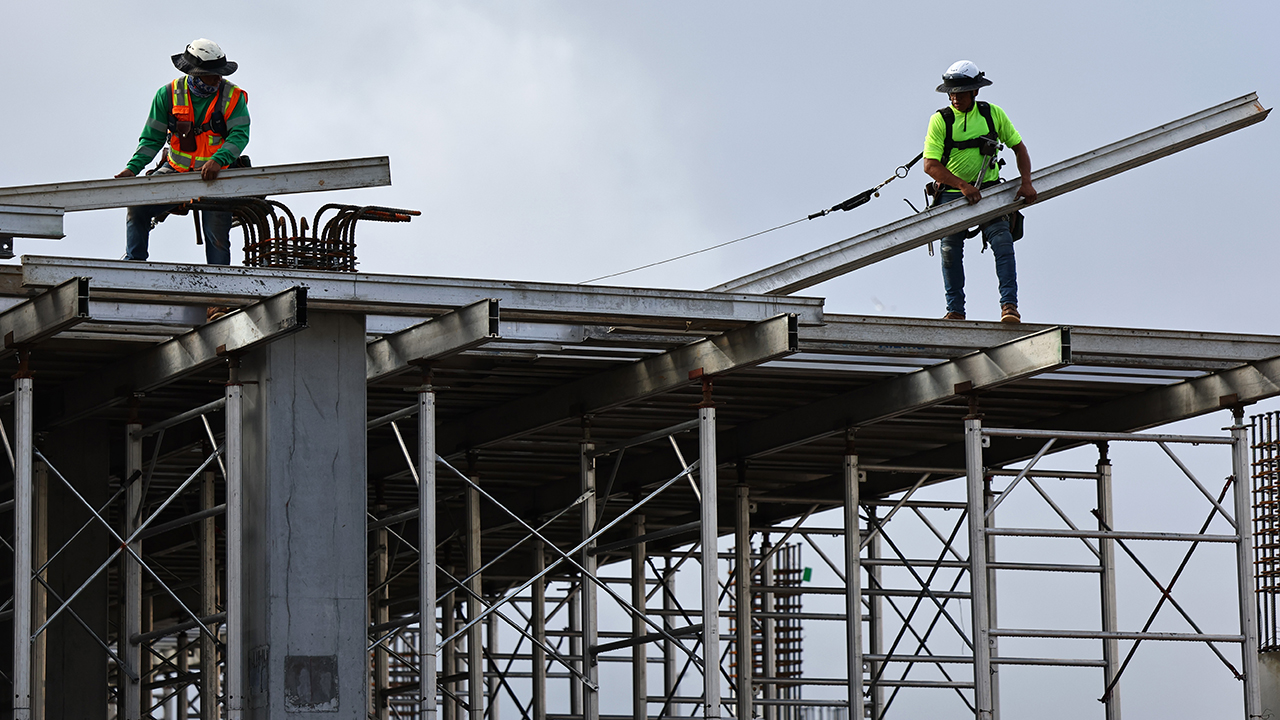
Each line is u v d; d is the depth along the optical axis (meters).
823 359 14.52
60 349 13.52
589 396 15.09
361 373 12.55
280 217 12.88
